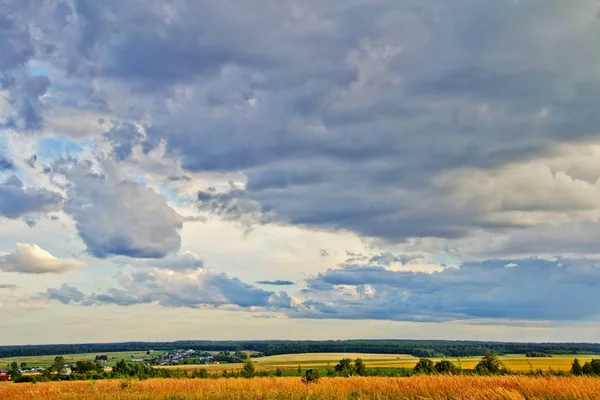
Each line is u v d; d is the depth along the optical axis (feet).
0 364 503.20
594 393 68.74
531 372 123.95
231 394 92.63
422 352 542.16
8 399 117.80
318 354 577.02
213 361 519.19
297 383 114.73
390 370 232.53
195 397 93.40
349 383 100.73
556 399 68.95
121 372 231.30
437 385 81.61
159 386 118.62
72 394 113.60
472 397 68.08
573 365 136.98
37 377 263.90
